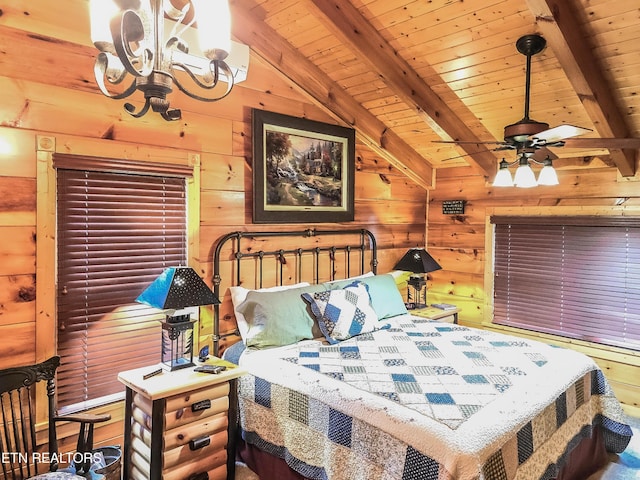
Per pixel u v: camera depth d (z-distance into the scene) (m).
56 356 2.19
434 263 4.15
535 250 3.99
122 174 2.58
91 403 2.47
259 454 2.56
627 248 3.45
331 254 3.88
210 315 3.02
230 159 3.11
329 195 3.78
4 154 2.17
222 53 1.43
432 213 4.77
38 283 2.27
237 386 2.53
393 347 2.83
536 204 3.93
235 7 2.94
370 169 4.19
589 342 3.65
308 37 3.12
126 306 2.62
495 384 2.21
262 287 3.37
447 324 3.42
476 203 4.38
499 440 1.78
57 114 2.32
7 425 2.13
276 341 2.88
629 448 2.91
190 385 2.23
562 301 3.82
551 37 2.34
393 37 2.91
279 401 2.42
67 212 2.38
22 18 2.21
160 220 2.76
